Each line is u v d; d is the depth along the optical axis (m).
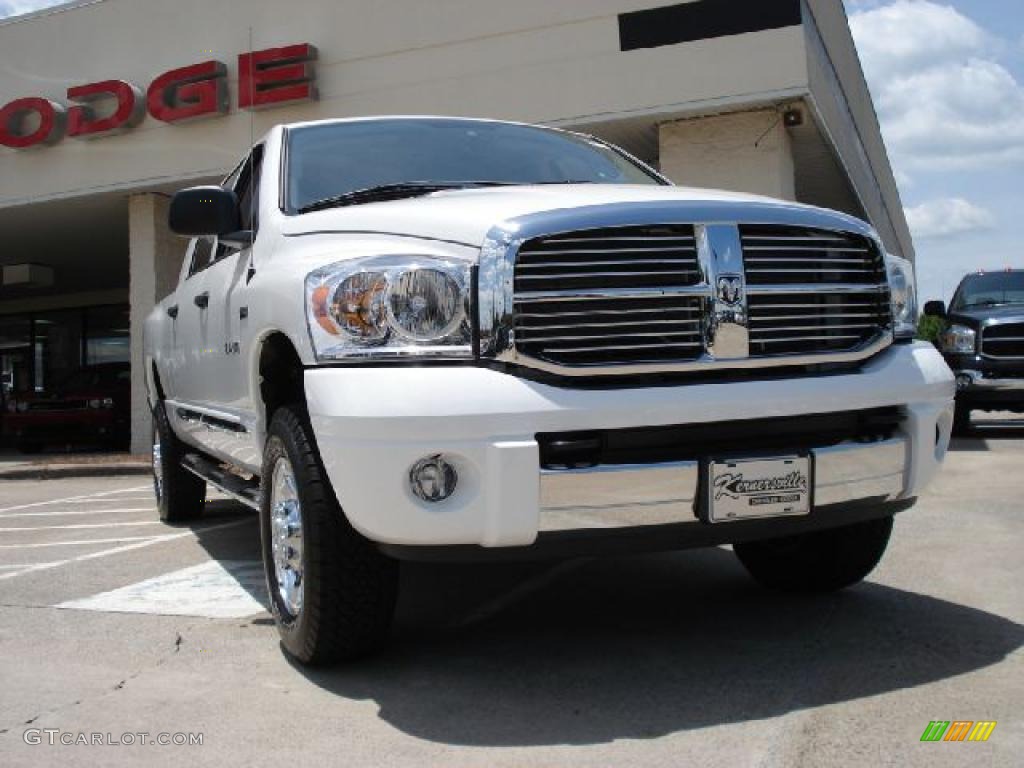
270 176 4.48
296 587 3.64
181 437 6.69
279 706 3.21
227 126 13.06
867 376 3.45
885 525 4.13
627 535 3.15
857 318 3.53
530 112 11.38
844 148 13.05
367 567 3.34
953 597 4.35
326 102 12.45
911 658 3.53
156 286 14.06
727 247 3.28
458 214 3.34
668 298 3.22
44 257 19.36
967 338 11.79
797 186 14.43
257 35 12.83
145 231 14.03
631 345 3.17
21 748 2.93
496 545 3.04
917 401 3.57
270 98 12.47
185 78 13.03
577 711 3.10
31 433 16.77
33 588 5.11
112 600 4.77
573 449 3.06
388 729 3.00
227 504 8.16
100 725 3.10
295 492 3.54
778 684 3.29
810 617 4.10
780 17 10.34
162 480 7.16
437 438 2.98
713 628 3.98
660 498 3.13
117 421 16.86
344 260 3.31
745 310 3.28
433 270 3.15
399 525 3.02
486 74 11.60
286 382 4.13
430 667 3.56
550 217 3.17
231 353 4.48
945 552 5.25
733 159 10.91
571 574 5.00
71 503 9.33
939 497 7.12
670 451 3.18
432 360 3.12
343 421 3.07
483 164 4.63
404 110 12.03
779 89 10.33
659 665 3.53
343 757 2.80
